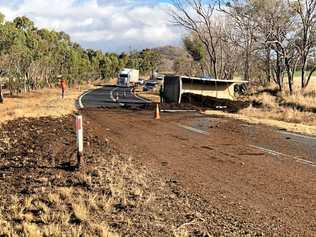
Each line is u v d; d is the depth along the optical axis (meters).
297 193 9.03
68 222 7.00
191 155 13.19
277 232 6.79
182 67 89.25
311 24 42.72
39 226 6.80
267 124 23.38
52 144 14.05
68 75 76.06
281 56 45.16
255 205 8.13
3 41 42.28
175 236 6.44
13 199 7.95
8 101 39.62
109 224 6.96
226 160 12.53
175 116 27.33
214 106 34.47
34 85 58.97
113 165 10.87
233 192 8.99
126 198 8.18
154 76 123.69
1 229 6.64
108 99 43.78
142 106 34.41
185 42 70.19
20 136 16.12
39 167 10.62
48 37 65.19
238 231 6.79
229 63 55.75
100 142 14.93
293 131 20.64
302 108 33.66
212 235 6.59
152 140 16.19
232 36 53.91
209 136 17.94
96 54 116.12
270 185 9.64
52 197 7.96
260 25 45.97
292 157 13.31
